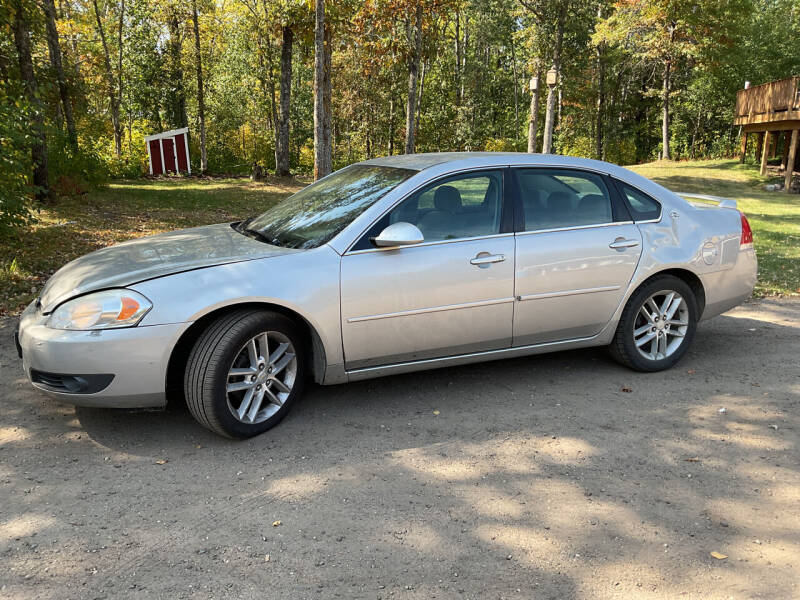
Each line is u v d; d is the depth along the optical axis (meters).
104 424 3.85
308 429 3.82
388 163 4.56
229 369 3.49
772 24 41.16
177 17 37.81
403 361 4.06
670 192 4.87
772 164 33.31
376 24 22.84
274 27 29.00
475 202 4.15
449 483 3.23
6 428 3.79
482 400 4.26
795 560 2.66
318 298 3.68
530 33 32.62
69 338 3.33
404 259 3.88
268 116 47.78
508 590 2.46
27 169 8.66
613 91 46.47
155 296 3.41
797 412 4.12
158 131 49.88
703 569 2.60
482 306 4.10
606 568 2.59
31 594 2.39
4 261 8.40
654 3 34.00
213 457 3.47
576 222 4.40
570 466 3.41
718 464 3.46
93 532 2.79
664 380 4.65
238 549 2.69
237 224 4.86
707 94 43.56
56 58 19.12
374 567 2.58
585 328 4.50
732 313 6.63
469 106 51.88
